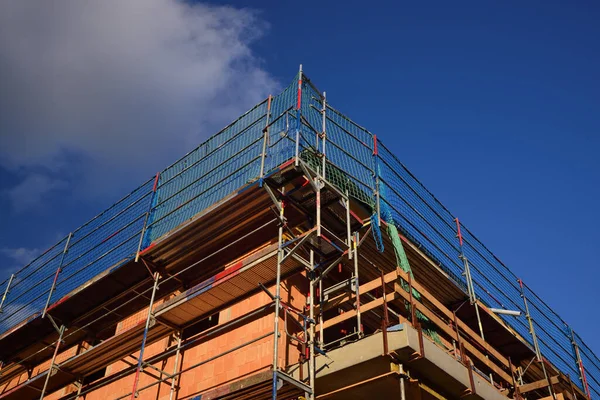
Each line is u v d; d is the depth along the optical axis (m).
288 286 18.67
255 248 20.17
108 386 21.94
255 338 18.02
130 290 22.84
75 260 25.88
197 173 22.88
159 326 20.38
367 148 21.97
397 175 22.88
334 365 15.88
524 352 24.78
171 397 18.92
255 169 19.91
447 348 19.67
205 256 21.59
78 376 23.38
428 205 23.88
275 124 20.50
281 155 19.16
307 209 19.47
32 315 25.41
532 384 20.27
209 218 20.11
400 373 15.09
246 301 19.16
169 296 22.12
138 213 24.25
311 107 20.56
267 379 15.10
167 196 23.53
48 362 26.53
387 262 21.25
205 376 18.66
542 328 26.98
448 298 23.17
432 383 16.30
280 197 19.05
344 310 19.70
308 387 15.54
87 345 25.30
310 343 16.44
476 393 16.72
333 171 19.98
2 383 27.84
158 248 21.33
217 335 19.25
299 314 17.25
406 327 15.25
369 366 15.45
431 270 21.84
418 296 19.30
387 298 16.73
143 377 20.64
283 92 21.11
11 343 26.53
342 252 18.58
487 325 23.62
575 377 27.62
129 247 22.92
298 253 18.66
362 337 16.06
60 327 24.83
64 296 24.16
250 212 19.92
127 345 21.30
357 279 17.97
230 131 22.64
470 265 24.52
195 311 19.89
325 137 20.06
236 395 16.09
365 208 20.81
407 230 21.61
